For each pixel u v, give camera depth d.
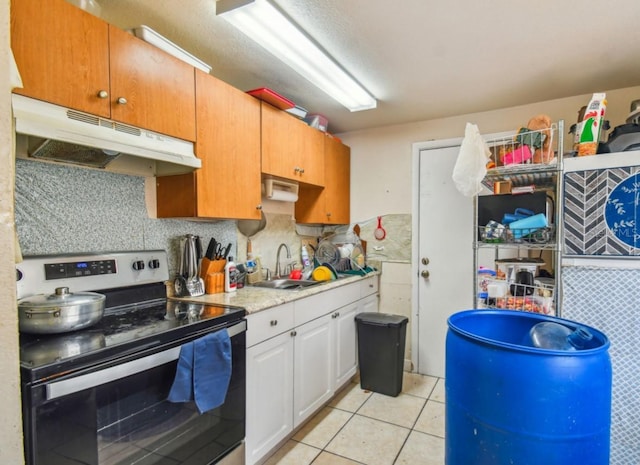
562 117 2.55
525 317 1.26
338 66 1.96
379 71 2.11
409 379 2.94
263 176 2.31
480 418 0.96
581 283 1.70
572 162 1.72
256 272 2.50
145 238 1.81
